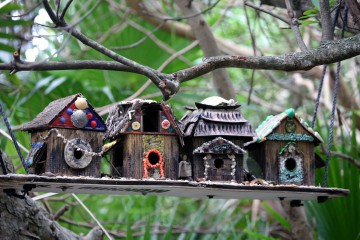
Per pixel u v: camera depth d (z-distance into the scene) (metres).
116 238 10.25
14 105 9.03
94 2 10.55
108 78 9.77
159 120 5.88
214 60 5.29
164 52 10.75
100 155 5.70
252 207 10.60
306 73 10.90
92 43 5.05
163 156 5.85
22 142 9.37
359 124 10.16
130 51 10.66
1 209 6.07
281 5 7.26
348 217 7.93
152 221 10.95
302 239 8.70
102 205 12.12
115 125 5.94
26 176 5.04
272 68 5.36
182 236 9.81
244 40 13.23
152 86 10.74
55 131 5.58
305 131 6.32
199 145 6.00
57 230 6.52
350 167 8.01
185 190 5.74
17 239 6.15
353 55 5.27
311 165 6.31
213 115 6.07
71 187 5.45
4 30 6.69
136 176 5.76
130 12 10.34
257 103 11.73
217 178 5.97
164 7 11.60
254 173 6.34
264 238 8.26
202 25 8.87
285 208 8.80
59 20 5.12
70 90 10.24
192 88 11.01
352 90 10.30
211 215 11.17
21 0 6.69
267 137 6.20
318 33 11.68
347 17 6.64
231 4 11.23
